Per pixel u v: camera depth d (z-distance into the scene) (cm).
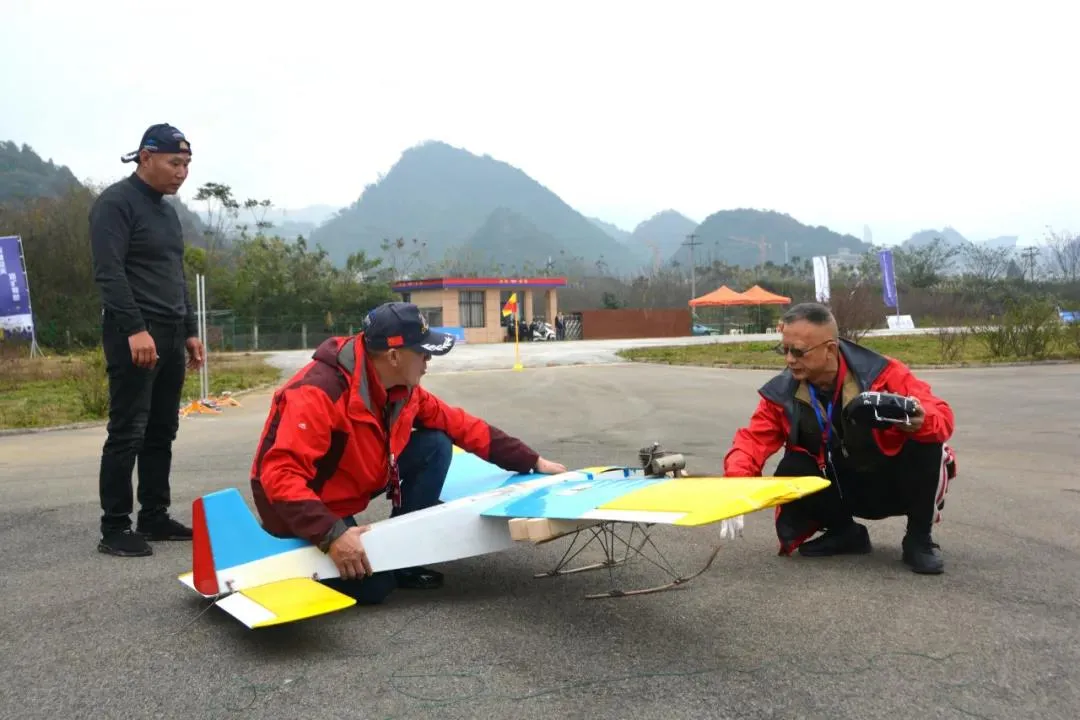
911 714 210
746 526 436
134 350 359
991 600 304
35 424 995
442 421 346
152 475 406
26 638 271
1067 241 7025
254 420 1017
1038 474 578
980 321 3130
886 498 350
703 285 7769
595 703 217
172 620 288
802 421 348
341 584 303
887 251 4253
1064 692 223
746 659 247
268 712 214
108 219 361
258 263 4788
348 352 306
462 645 262
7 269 2823
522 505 288
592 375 1712
